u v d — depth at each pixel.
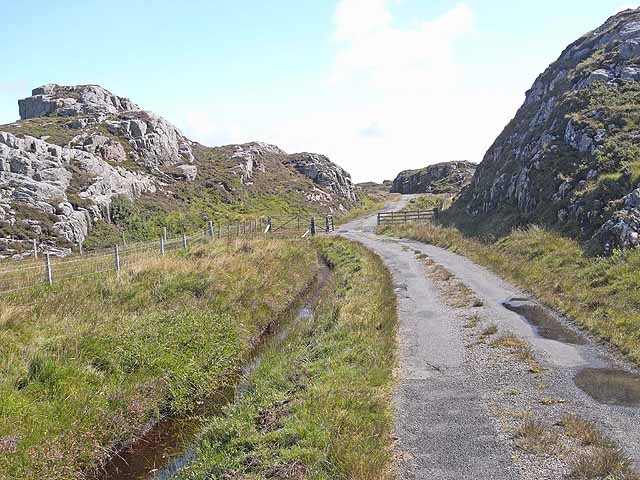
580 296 16.41
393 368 11.77
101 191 40.38
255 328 17.22
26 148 38.16
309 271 27.02
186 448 9.97
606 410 9.04
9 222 30.83
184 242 27.69
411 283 21.67
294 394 10.44
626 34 36.81
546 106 37.75
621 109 28.55
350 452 7.70
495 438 8.24
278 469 7.58
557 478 6.98
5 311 13.04
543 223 26.03
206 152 72.25
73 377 10.70
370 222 55.88
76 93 67.88
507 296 18.44
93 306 15.12
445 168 93.88
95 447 9.51
